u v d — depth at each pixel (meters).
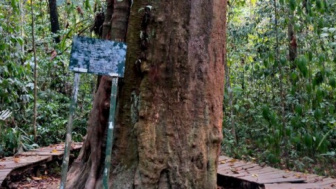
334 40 5.93
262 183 4.21
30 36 8.86
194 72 3.25
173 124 3.20
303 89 6.35
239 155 6.84
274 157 6.17
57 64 8.60
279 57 6.44
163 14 3.21
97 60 2.78
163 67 3.19
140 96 3.21
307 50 6.14
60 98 8.61
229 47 8.09
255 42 7.81
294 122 5.92
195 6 3.26
